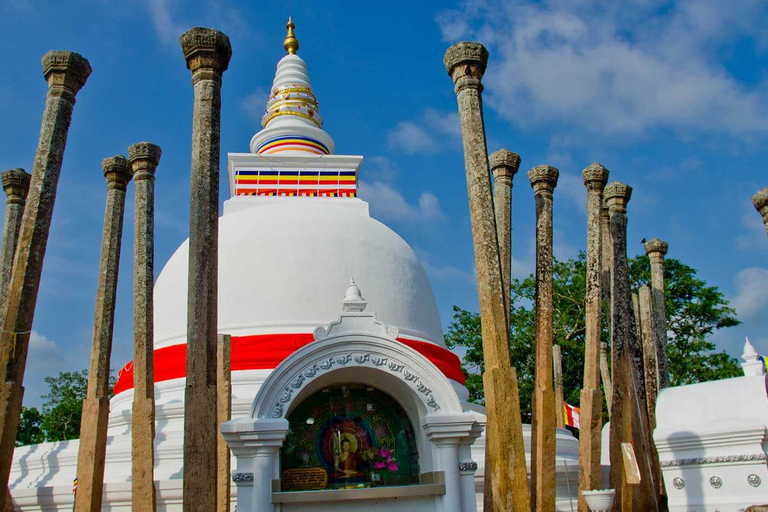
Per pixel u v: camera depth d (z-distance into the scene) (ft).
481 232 25.40
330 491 30.37
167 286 54.34
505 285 32.65
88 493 30.17
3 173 35.83
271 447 29.99
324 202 64.54
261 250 53.06
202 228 24.36
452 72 27.76
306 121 76.48
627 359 36.99
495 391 23.75
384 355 32.78
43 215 25.84
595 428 34.71
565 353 100.78
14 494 40.93
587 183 38.11
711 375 99.14
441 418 31.86
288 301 50.80
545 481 29.73
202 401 22.70
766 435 35.55
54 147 26.53
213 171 25.22
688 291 106.73
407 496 31.12
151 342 33.45
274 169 66.59
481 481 41.42
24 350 24.49
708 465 36.58
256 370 47.57
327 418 34.01
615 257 39.22
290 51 83.05
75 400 122.01
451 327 109.60
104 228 34.45
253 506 29.07
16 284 24.80
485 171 26.08
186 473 22.09
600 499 31.53
